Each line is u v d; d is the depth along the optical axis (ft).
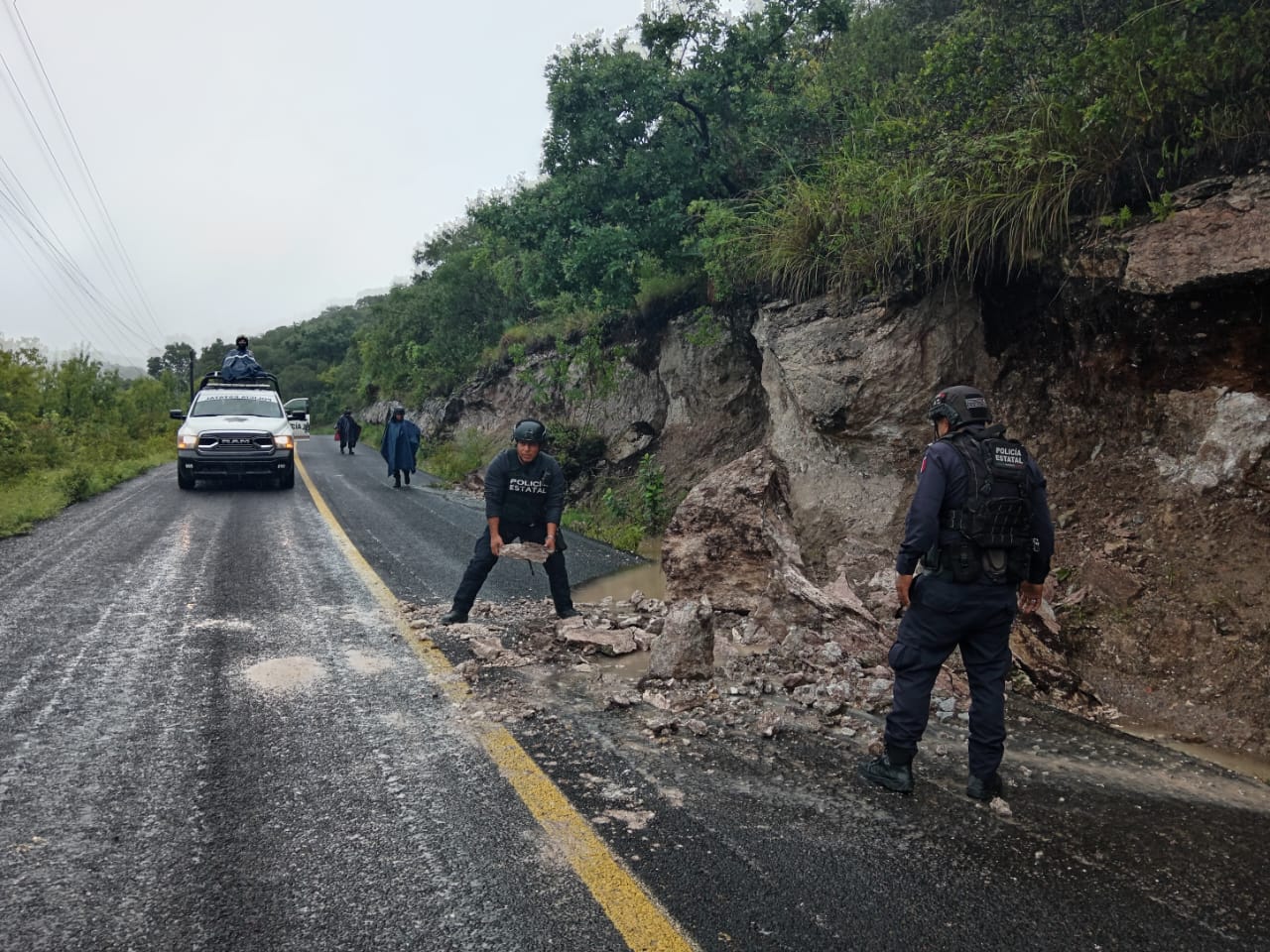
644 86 36.73
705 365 41.29
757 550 22.16
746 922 8.64
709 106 37.17
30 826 10.18
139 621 19.69
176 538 31.42
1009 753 13.61
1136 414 20.10
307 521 37.01
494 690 15.83
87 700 14.48
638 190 38.96
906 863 9.98
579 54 38.14
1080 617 17.99
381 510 41.98
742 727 14.44
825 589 20.12
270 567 26.43
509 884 9.23
